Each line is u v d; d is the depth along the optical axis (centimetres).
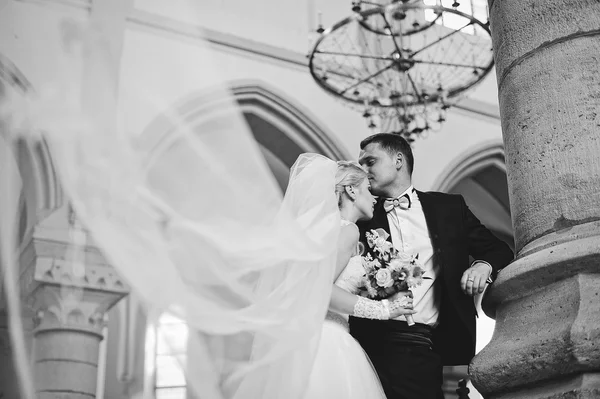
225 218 215
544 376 234
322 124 1006
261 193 221
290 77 1006
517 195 272
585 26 267
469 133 1095
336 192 355
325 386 289
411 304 320
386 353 360
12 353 174
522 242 268
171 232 203
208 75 204
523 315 254
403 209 396
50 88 182
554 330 234
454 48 1088
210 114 208
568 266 243
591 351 223
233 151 213
